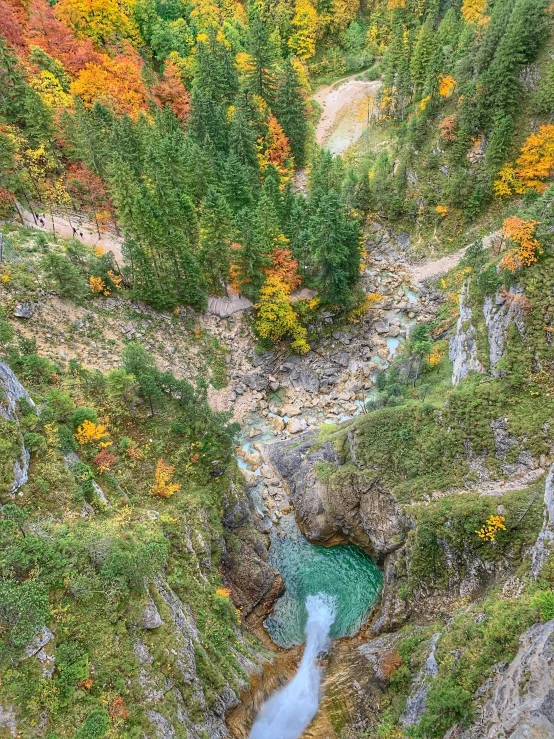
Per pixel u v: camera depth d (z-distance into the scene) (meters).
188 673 27.73
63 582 25.23
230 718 30.16
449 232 69.38
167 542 32.66
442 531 35.78
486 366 42.81
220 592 35.38
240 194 64.62
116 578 26.59
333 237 56.62
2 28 68.00
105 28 83.44
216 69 81.94
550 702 20.39
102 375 44.50
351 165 84.94
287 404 58.00
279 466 50.88
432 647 30.31
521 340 40.19
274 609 41.22
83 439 36.19
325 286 61.41
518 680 22.64
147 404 43.72
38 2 77.12
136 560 27.72
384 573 41.91
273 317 58.56
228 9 103.00
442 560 35.94
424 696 27.55
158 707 24.95
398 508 39.91
